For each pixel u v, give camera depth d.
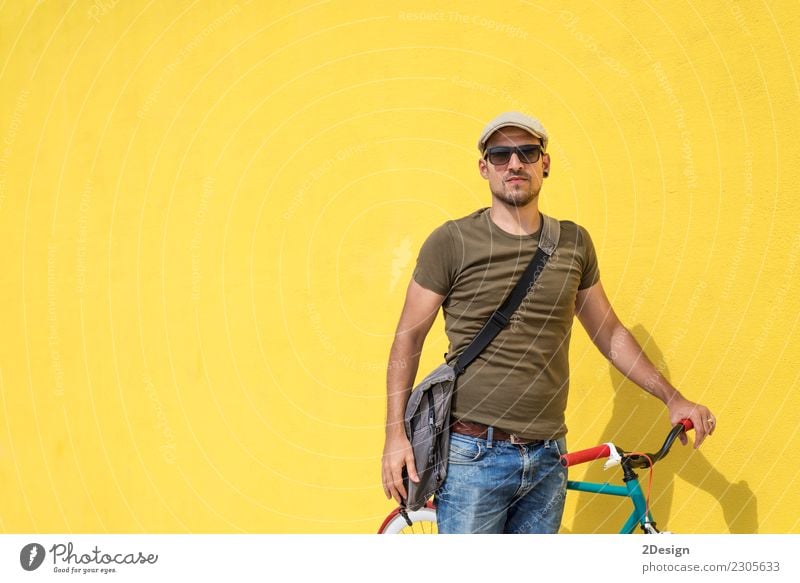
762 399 2.68
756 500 2.69
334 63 3.84
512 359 2.47
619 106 3.01
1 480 5.70
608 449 2.57
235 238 4.23
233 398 4.24
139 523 4.75
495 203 2.52
